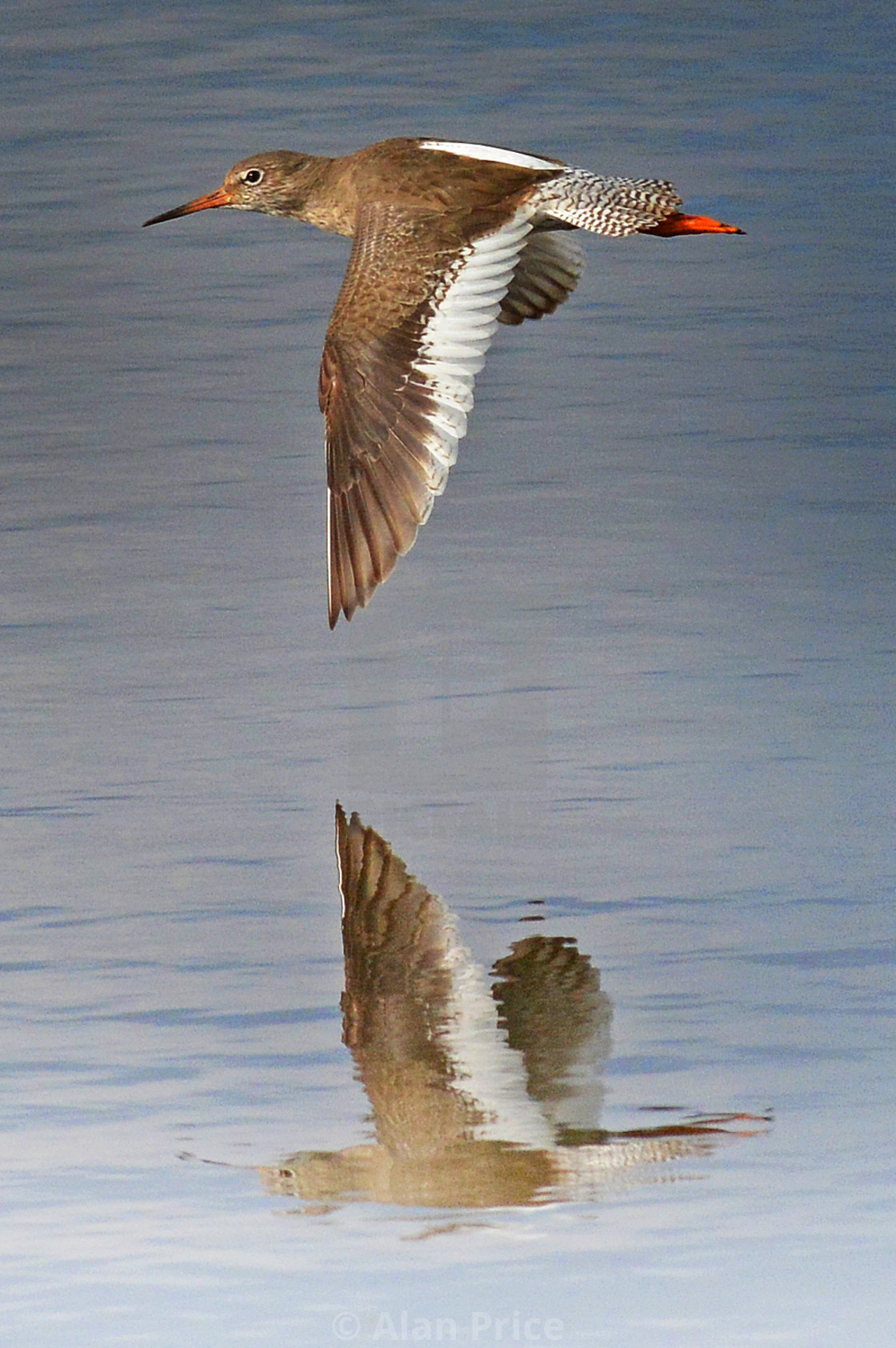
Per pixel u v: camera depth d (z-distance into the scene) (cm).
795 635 1540
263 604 1611
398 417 1116
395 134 3139
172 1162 922
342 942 1123
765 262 2556
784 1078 983
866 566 1675
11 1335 811
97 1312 824
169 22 3916
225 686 1462
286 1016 1048
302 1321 816
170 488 1864
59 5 4044
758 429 2006
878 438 1981
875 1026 1027
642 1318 818
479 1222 881
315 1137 941
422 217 1209
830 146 3067
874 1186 899
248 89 3428
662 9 4041
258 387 2136
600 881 1191
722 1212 884
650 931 1130
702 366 2186
